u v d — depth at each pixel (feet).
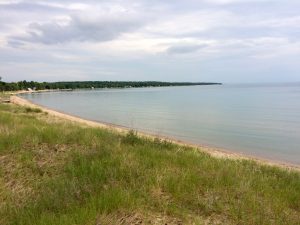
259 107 181.57
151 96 361.10
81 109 180.96
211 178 21.68
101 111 166.50
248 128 99.60
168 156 27.66
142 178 20.88
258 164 34.06
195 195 18.75
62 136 33.27
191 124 109.29
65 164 24.39
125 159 24.27
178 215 16.21
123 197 17.19
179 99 286.66
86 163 23.98
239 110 164.25
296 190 22.56
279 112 150.41
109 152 27.30
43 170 23.27
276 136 84.79
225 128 99.71
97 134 36.81
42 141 31.63
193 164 25.71
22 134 33.22
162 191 19.38
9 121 48.01
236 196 19.33
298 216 17.39
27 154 26.45
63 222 14.79
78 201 17.53
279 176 27.48
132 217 15.67
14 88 529.04
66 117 113.70
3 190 20.07
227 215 16.69
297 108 171.73
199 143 72.28
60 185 19.70
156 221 15.52
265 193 20.42
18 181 21.65
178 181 20.35
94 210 15.84
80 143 31.76
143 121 118.21
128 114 147.95
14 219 15.90
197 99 281.95
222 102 233.14
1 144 28.94
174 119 125.70
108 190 18.49
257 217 16.26
